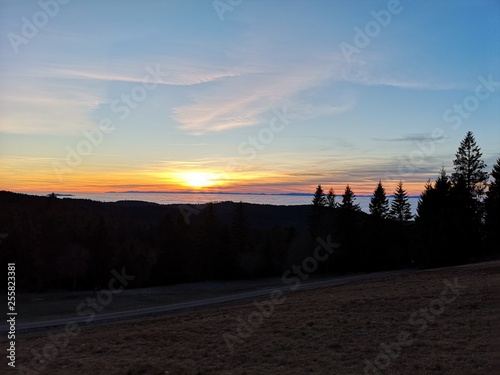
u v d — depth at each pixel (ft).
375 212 224.74
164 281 214.69
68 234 198.39
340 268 223.10
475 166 182.29
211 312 85.92
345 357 40.11
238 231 238.48
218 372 38.78
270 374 37.11
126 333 64.23
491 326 44.27
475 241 164.96
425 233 168.14
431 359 36.37
